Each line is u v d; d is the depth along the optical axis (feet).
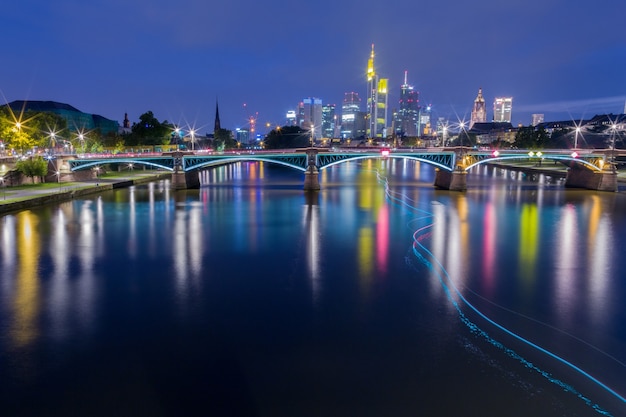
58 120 470.80
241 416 74.33
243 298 124.36
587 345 99.14
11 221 232.32
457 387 82.58
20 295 125.08
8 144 359.25
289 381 83.76
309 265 156.35
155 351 94.27
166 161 391.24
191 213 265.13
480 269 153.07
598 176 393.70
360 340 99.91
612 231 219.41
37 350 94.07
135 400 78.02
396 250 178.29
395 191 386.11
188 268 151.94
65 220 237.45
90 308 116.16
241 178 538.06
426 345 97.96
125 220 240.12
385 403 77.66
